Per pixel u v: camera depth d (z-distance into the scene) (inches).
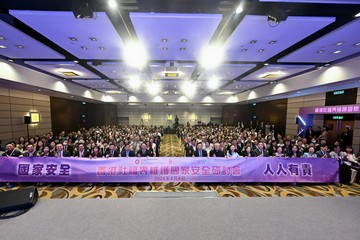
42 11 114.1
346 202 137.1
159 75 304.7
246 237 96.3
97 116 663.1
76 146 265.1
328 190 170.2
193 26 131.8
